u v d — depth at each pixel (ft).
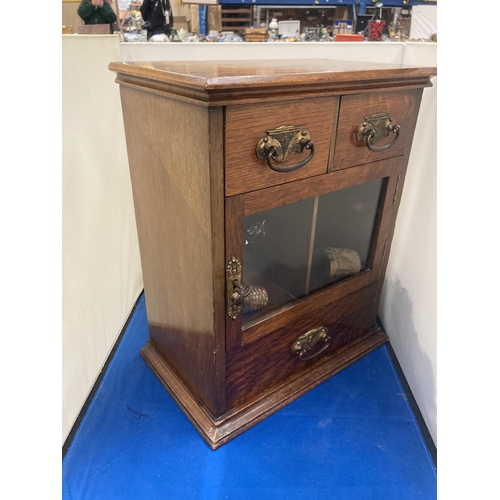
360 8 4.85
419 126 3.26
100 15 3.51
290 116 2.20
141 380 3.51
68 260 3.01
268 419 3.14
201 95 1.87
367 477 2.74
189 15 4.70
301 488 2.67
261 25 4.87
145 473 2.76
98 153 3.43
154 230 2.93
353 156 2.67
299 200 2.51
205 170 2.05
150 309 3.53
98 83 3.34
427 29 4.30
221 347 2.66
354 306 3.53
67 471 2.77
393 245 3.81
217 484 2.70
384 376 3.55
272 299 2.92
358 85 2.42
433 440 2.94
